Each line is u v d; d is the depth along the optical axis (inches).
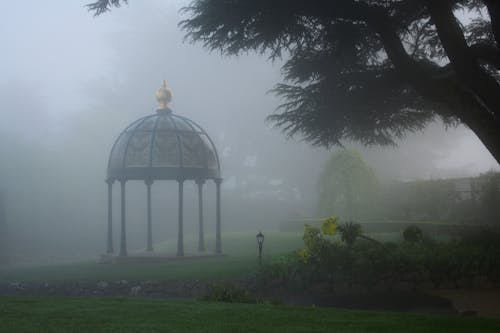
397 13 531.2
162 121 843.4
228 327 271.0
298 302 471.2
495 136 470.6
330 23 476.4
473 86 465.1
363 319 298.8
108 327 269.9
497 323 294.8
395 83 541.0
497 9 430.3
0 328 267.0
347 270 521.3
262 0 440.5
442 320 299.4
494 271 508.4
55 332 258.2
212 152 870.4
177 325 275.6
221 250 940.0
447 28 458.3
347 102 554.9
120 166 834.2
